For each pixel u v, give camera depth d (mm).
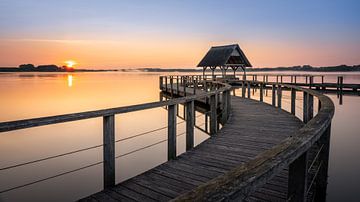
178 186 3340
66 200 5332
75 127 13406
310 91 6148
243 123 7195
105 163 3303
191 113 4992
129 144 9523
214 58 26656
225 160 4266
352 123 12164
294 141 1629
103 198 3047
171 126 4359
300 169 1631
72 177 6625
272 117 8086
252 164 1271
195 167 3971
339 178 5609
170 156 4371
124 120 14664
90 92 32688
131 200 2996
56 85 49969
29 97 26219
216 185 1050
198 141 9648
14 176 6688
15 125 2359
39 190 5820
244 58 26469
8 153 8719
